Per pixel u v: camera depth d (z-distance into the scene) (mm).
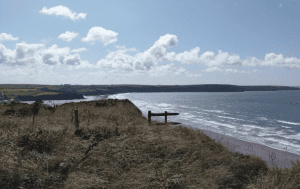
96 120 11195
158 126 9406
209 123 51031
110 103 19906
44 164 4480
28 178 3633
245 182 4422
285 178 4402
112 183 4066
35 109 9656
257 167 5145
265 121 62594
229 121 58375
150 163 5156
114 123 10195
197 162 5309
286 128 49375
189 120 55219
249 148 25438
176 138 7281
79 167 4605
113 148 6023
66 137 6832
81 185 3811
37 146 5445
